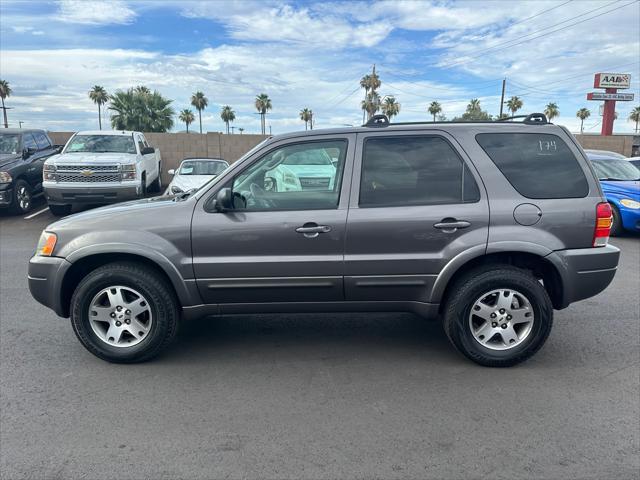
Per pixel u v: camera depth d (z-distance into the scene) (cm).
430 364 402
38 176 1304
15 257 802
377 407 334
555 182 385
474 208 379
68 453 284
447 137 389
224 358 415
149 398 347
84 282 389
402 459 278
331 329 481
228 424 314
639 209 921
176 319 400
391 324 495
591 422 314
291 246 382
